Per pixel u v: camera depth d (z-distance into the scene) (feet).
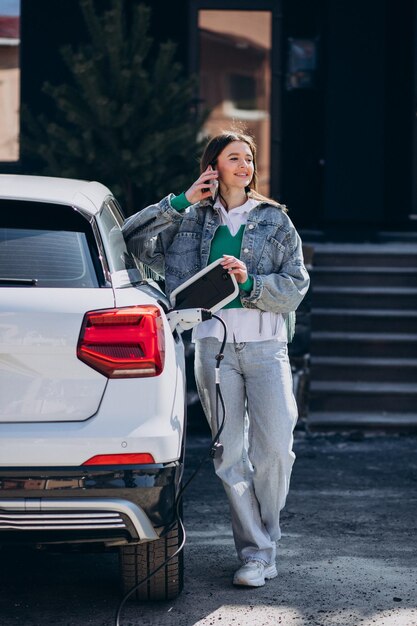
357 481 30.45
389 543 24.45
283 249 21.40
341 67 49.37
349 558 23.27
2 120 47.29
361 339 40.47
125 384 17.90
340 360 39.91
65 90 39.75
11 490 17.61
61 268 18.44
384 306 42.47
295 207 51.16
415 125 49.65
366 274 43.39
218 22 51.08
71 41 46.16
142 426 17.87
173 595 20.38
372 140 49.55
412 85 49.34
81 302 17.92
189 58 50.47
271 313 21.21
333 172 49.62
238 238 21.45
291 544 24.26
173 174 40.86
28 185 20.08
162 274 23.03
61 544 18.67
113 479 17.71
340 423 37.19
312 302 42.50
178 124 41.29
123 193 40.32
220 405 21.24
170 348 18.95
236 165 21.24
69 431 17.61
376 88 49.44
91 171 39.83
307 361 37.17
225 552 23.63
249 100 51.72
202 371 21.35
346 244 47.67
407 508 27.55
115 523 17.88
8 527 17.78
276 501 21.57
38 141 41.39
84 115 39.24
